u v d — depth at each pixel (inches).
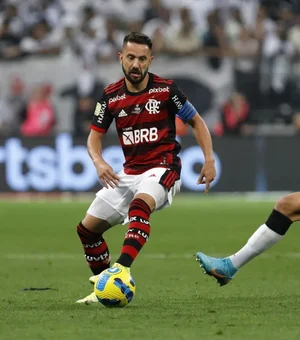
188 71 2699.3
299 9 3125.0
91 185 2600.9
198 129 918.4
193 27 2886.3
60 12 3063.5
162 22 3043.8
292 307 859.4
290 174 2608.3
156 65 2706.7
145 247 1540.4
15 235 1737.2
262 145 2605.8
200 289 1039.0
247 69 2701.8
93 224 925.8
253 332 708.0
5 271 1242.6
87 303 900.0
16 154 2581.2
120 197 914.7
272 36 2977.4
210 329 723.4
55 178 2591.0
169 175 889.5
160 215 2098.9
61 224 1925.4
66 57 2709.2
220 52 2733.8
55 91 2699.3
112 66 2711.6
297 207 897.5
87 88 2694.4
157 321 766.5
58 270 1254.3
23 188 2586.1
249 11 3105.3
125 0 3105.3
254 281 1114.1
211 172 909.2
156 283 1104.8
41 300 940.6
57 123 2694.4
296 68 2711.6
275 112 2701.8
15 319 787.4
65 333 708.7
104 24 2965.1
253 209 2226.9
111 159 2576.3
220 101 2696.9
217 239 1647.4
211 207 2290.8
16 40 2901.1
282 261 1337.4
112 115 917.2
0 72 2709.2
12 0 3036.4
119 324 750.5
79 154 2603.3
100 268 957.2
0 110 2694.4
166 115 908.0
